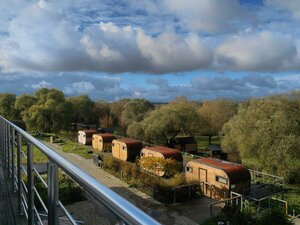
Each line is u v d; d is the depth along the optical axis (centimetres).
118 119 5716
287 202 1762
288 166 2295
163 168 2198
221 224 1380
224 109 4212
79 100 5772
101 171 2447
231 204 1628
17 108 5362
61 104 5081
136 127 4012
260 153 2461
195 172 2031
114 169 2398
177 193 1800
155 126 3800
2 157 537
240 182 1809
